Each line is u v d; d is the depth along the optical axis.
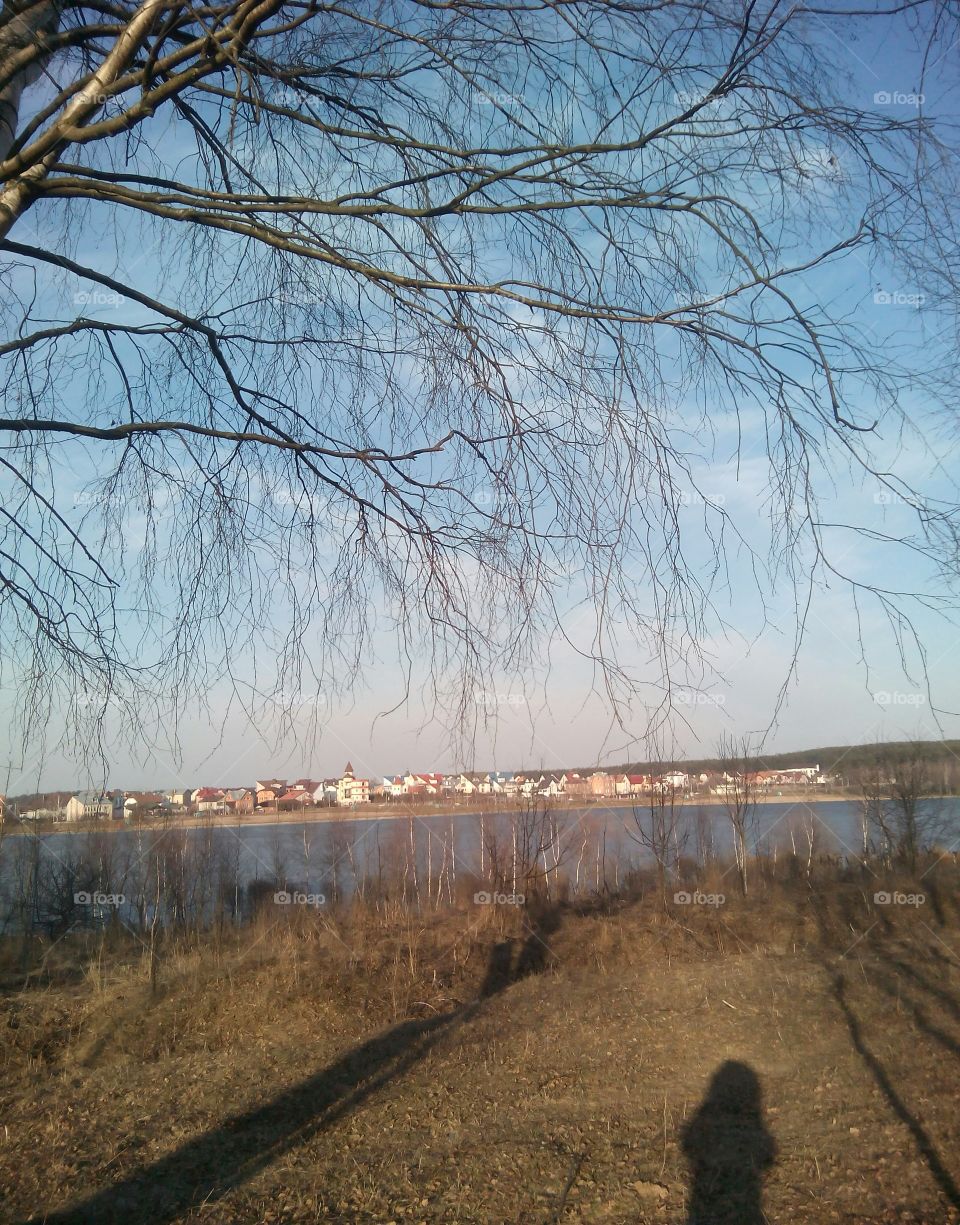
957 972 10.99
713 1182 5.56
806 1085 7.32
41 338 4.47
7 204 3.78
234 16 3.69
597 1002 10.10
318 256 4.05
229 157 4.13
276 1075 7.82
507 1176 5.69
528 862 14.36
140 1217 5.17
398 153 4.33
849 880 16.52
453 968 11.48
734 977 10.82
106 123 3.66
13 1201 5.39
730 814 16.91
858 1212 5.10
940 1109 6.65
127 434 4.36
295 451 4.54
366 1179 5.66
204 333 4.52
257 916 13.53
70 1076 7.84
